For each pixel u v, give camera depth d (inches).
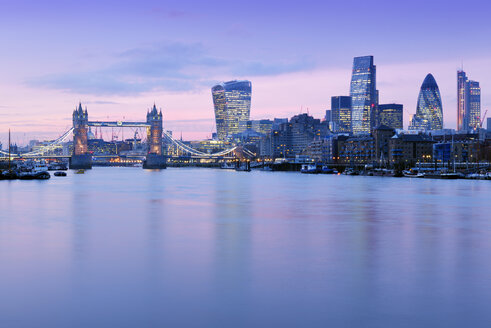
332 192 5546.3
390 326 1082.7
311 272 1544.0
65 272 1539.1
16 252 1859.0
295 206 3794.3
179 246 1994.3
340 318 1127.0
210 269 1582.2
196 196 4889.3
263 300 1251.8
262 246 1996.8
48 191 5531.5
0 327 1069.8
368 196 4891.7
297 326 1080.2
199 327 1074.7
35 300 1247.5
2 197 4601.4
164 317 1130.0
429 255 1812.3
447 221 2844.5
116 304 1217.4
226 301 1242.6
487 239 2181.3
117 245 2014.0
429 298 1267.2
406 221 2844.5
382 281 1433.3
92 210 3427.7
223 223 2738.7
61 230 2440.9
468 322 1104.2
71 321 1105.4
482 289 1349.7
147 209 3531.0
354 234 2331.4
